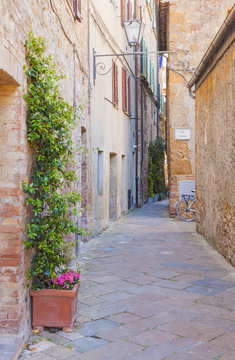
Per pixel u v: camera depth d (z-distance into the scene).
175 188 14.59
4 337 3.48
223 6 14.30
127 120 16.45
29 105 3.79
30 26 3.97
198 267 6.76
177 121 14.47
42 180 3.93
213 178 8.54
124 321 4.28
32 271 3.86
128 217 15.28
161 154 25.41
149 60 22.89
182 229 11.74
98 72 10.78
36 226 3.76
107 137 12.15
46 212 4.19
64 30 6.39
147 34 21.97
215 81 8.09
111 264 6.98
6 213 3.50
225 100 7.20
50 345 3.66
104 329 4.05
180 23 14.41
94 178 10.27
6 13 3.14
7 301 3.51
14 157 3.52
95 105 10.40
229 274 6.30
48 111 4.05
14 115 3.53
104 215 11.59
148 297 5.11
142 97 20.33
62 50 6.32
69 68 7.02
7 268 3.50
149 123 23.88
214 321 4.28
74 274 4.36
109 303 4.87
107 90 12.21
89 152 9.54
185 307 4.73
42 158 3.99
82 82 8.66
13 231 3.49
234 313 4.53
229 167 7.00
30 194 3.86
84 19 8.91
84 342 3.74
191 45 14.41
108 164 12.39
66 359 3.39
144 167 21.69
